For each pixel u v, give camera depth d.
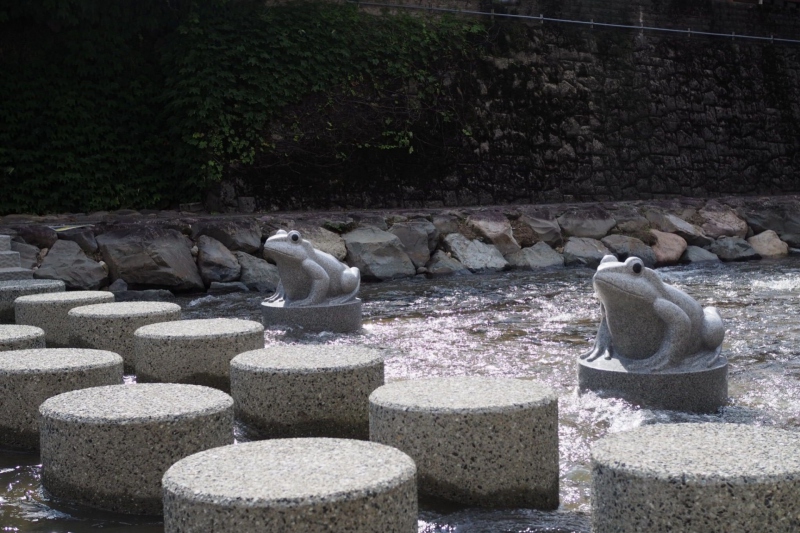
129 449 4.45
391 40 20.72
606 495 3.32
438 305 12.30
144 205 18.56
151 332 6.80
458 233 17.69
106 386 5.19
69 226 14.80
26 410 5.64
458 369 7.58
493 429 4.21
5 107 17.31
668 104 24.66
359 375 5.40
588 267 18.31
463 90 21.70
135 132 18.48
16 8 17.11
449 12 21.97
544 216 18.88
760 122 26.06
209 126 18.38
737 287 13.80
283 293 10.02
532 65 22.81
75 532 4.20
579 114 23.38
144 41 18.77
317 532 3.18
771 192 26.14
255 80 18.88
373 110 20.38
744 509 3.04
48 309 8.70
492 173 22.00
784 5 26.73
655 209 20.05
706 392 5.88
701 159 25.03
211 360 6.66
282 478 3.39
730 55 25.75
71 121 17.86
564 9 23.52
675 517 3.10
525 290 14.05
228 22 18.73
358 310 9.84
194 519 3.25
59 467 4.59
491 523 4.07
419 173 20.95
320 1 20.28
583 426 5.57
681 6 25.12
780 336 8.99
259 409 5.37
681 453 3.36
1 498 4.69
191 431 4.51
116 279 14.20
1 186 17.30
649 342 6.07
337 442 3.92
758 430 3.70
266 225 16.02
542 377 7.20
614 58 24.00
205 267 14.83
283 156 19.17
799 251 20.70
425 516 4.15
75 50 17.78
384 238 16.61
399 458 3.65
